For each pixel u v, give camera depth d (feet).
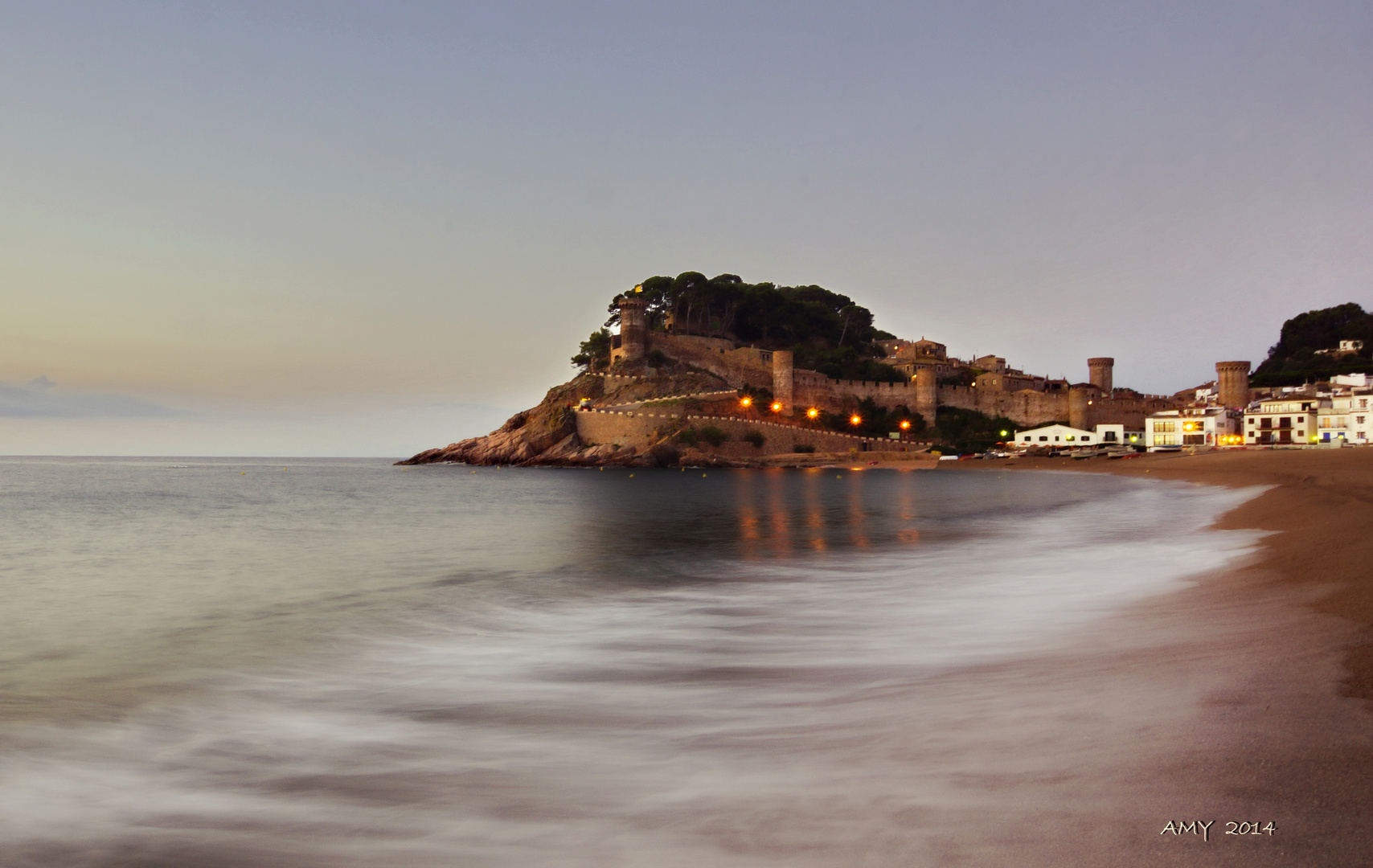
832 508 173.99
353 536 119.96
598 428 501.97
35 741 30.50
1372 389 384.27
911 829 19.42
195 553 98.37
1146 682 29.84
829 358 569.23
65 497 254.47
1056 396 519.19
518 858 20.25
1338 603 40.98
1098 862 16.75
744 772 24.63
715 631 49.85
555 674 40.04
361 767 27.20
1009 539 100.94
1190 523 107.76
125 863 20.94
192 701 35.76
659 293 603.26
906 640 44.73
